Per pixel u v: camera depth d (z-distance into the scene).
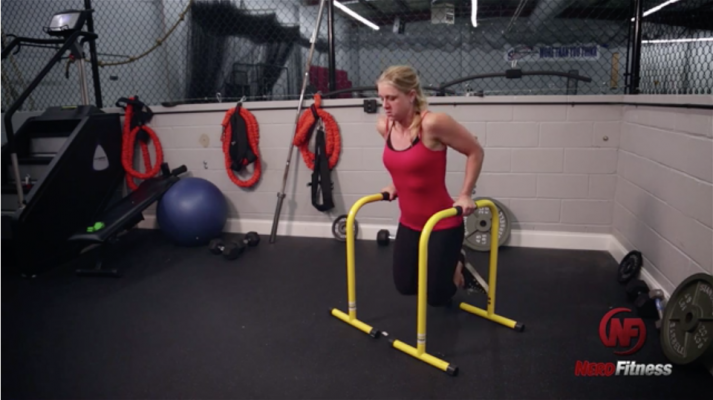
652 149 3.02
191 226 3.93
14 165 3.37
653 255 2.97
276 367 2.31
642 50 3.63
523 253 3.78
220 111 4.29
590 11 6.26
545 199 3.83
